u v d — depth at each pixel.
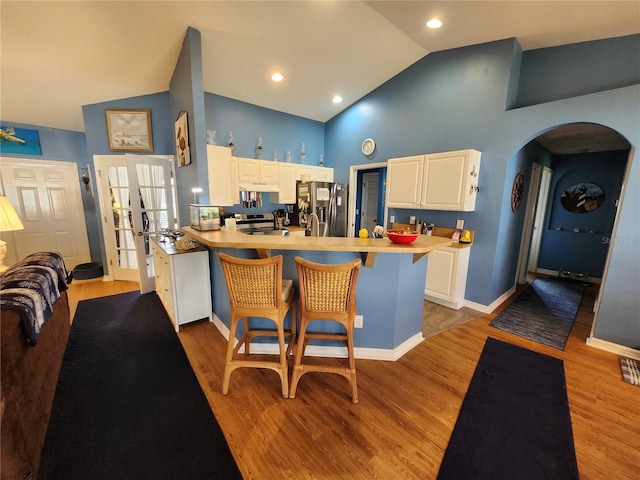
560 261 4.93
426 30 2.83
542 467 1.42
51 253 2.35
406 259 2.23
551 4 2.23
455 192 3.14
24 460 1.24
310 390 1.95
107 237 4.16
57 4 2.11
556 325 2.99
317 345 2.36
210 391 1.93
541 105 2.71
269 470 1.39
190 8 2.35
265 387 1.97
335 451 1.50
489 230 3.20
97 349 2.42
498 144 3.04
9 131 3.94
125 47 2.76
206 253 2.83
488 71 3.02
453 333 2.79
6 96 3.28
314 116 5.01
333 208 4.77
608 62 2.59
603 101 2.38
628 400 1.89
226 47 2.96
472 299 3.42
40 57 2.69
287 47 3.03
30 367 1.39
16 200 4.10
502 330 2.87
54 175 4.33
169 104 3.83
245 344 2.27
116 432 1.59
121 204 4.07
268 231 4.34
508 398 1.90
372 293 2.24
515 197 3.41
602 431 1.64
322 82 3.88
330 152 5.21
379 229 2.21
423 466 1.42
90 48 2.67
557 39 2.73
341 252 2.20
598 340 2.54
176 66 3.18
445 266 3.35
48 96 3.41
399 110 3.92
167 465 1.41
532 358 2.37
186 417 1.70
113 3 2.20
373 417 1.72
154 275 3.82
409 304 2.40
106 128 3.83
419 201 3.49
